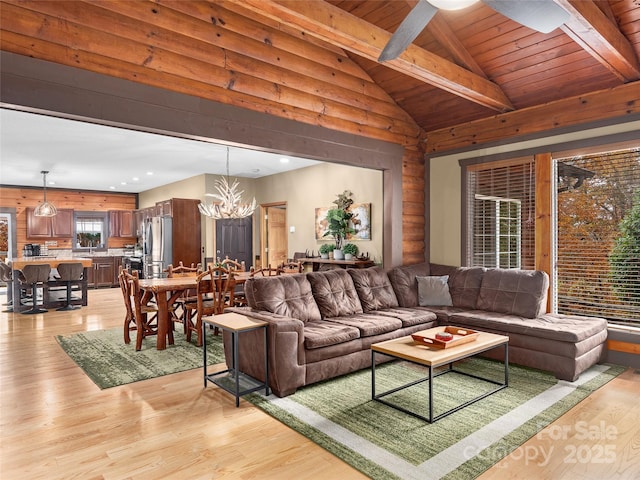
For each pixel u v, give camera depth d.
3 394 3.32
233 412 2.98
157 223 8.62
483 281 4.70
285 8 2.79
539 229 4.59
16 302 6.93
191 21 3.55
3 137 5.63
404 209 5.57
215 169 8.09
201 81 3.60
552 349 3.62
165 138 5.70
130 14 3.21
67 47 2.93
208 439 2.59
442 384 3.52
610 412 2.93
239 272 6.12
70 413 2.97
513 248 4.89
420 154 5.81
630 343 3.91
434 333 3.41
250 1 2.69
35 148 6.29
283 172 8.29
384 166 5.25
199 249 8.79
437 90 4.95
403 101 5.34
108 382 3.58
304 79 4.37
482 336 3.44
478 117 5.20
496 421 2.79
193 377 3.72
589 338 3.67
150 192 11.14
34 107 2.78
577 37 3.09
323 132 4.54
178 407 3.07
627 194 3.99
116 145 6.11
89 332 5.46
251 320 3.39
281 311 3.89
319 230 7.40
